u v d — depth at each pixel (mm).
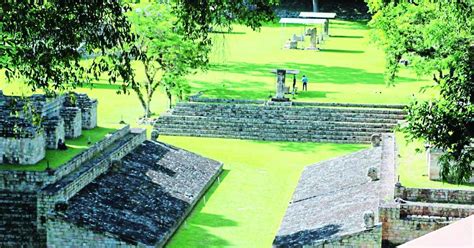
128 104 82250
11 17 31625
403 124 66500
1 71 78812
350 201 47375
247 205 54719
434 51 64562
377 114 74875
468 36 53938
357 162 57125
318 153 69688
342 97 81188
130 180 51875
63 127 52031
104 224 44125
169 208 50562
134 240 43562
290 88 86562
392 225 41688
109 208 46438
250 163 65812
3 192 45594
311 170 60406
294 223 47875
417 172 48875
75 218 43438
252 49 116062
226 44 114562
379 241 40688
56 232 43281
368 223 40781
